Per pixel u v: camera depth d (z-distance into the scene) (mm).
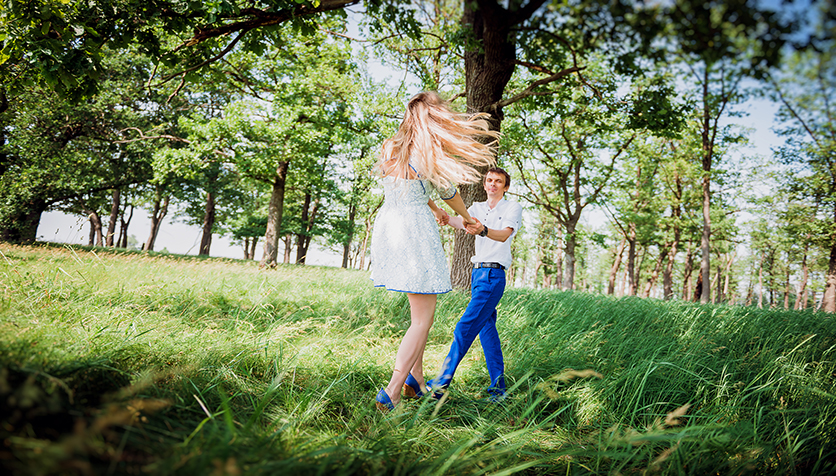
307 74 12711
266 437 1318
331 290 6281
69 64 3771
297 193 28781
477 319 2559
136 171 19656
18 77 4109
